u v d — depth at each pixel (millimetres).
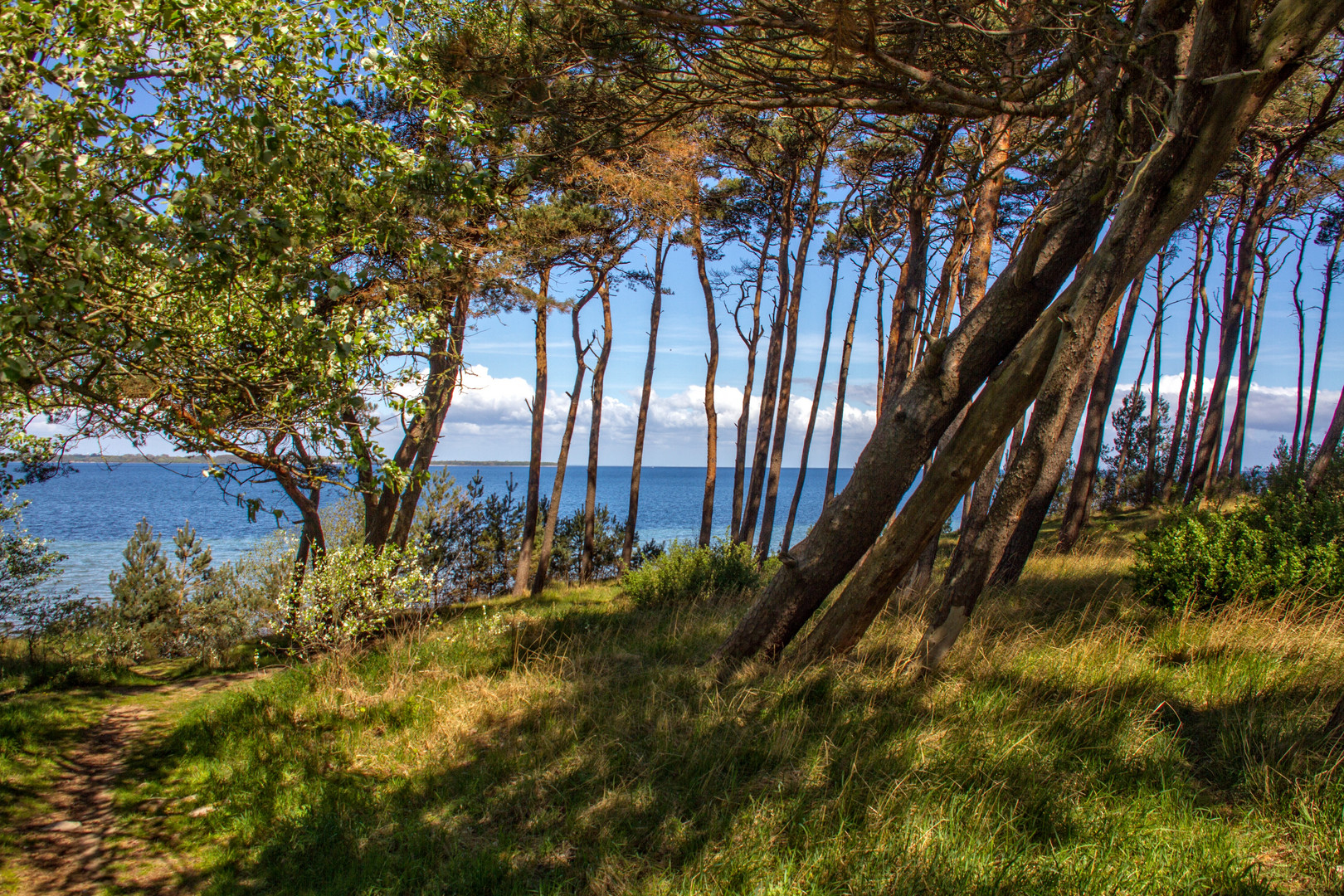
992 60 4648
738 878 3012
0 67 2818
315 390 4027
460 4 4977
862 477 5453
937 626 5000
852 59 4102
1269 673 4270
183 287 3318
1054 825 2979
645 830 3594
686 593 9828
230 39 3092
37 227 2768
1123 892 2529
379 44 3820
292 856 3945
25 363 2852
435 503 16281
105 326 3248
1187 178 4031
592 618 9070
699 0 4332
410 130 6367
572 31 4660
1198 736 3691
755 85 4848
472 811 4129
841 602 5309
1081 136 5160
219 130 3285
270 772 5027
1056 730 3801
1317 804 2801
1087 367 7996
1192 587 5684
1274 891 2438
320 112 3641
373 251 4852
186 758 5570
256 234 3162
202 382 3779
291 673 7629
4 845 4223
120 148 3109
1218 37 3754
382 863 3684
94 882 3844
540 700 5617
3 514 8375
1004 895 2576
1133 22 4316
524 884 3312
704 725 4508
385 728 5691
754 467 16641
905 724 4117
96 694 7789
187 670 9977
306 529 9297
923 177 8180
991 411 4570
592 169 9523
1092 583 7672
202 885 3793
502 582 18375
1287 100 8969
